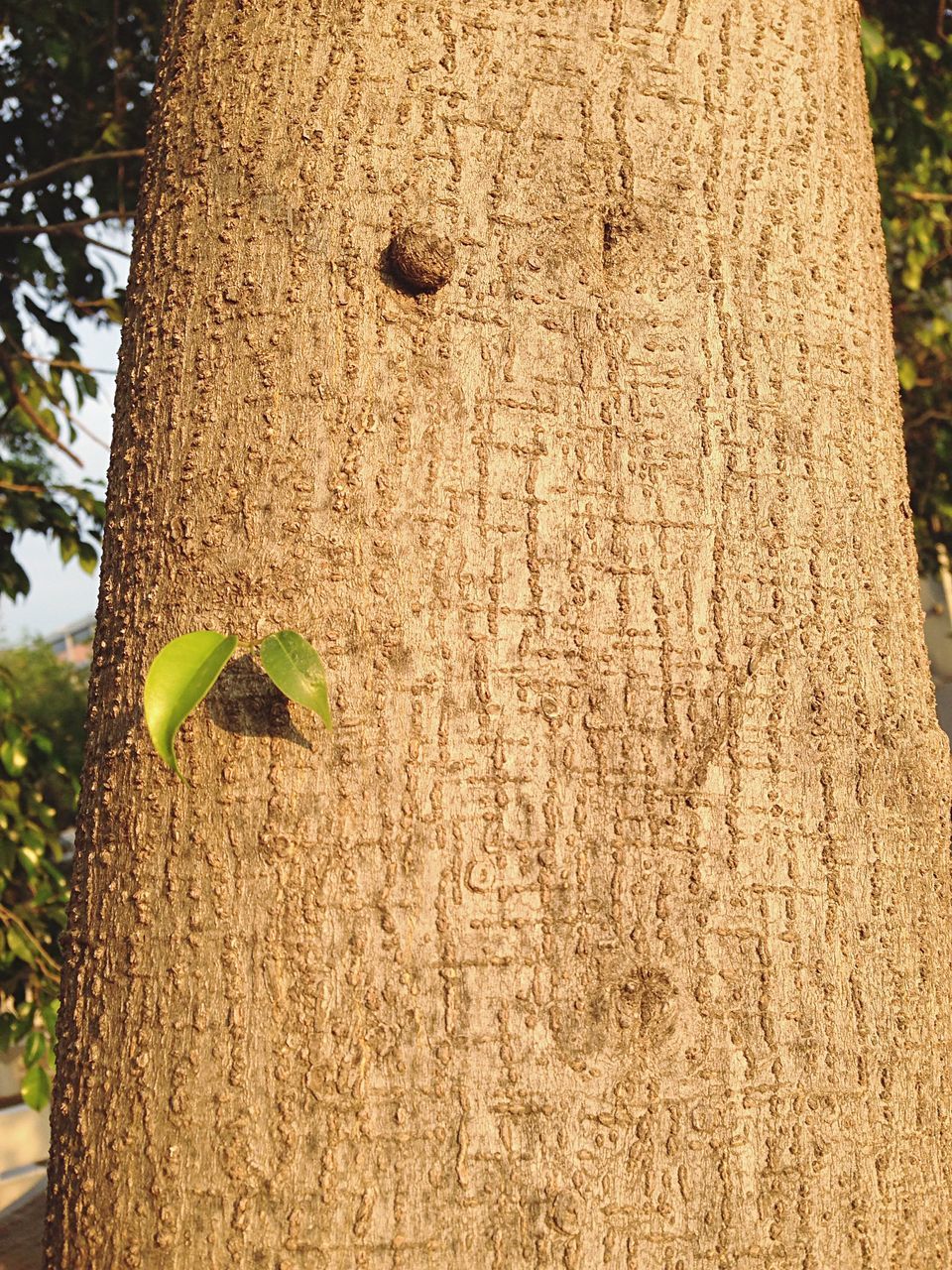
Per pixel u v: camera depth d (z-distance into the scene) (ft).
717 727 2.94
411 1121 2.78
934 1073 2.98
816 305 3.14
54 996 8.02
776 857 2.93
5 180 8.46
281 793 2.85
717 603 2.97
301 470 2.93
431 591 2.90
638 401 3.00
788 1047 2.89
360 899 2.82
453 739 2.87
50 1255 2.84
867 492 3.12
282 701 2.88
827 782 2.98
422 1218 2.76
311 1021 2.79
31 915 8.32
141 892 2.87
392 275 2.98
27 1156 12.38
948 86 8.77
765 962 2.89
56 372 8.55
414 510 2.92
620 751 2.90
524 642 2.90
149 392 3.04
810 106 3.23
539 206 3.02
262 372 2.97
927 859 3.05
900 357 10.65
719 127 3.14
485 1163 2.78
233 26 3.15
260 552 2.92
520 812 2.86
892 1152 2.92
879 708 3.04
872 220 3.28
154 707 2.82
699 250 3.08
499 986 2.82
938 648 14.74
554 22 3.11
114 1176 2.80
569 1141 2.80
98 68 8.68
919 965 3.00
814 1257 2.85
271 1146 2.77
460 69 3.06
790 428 3.07
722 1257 2.81
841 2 3.39
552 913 2.84
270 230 3.02
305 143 3.04
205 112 3.12
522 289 2.99
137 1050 2.82
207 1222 2.76
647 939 2.86
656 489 2.98
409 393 2.95
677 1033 2.85
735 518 3.00
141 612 2.97
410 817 2.84
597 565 2.94
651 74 3.12
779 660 2.99
